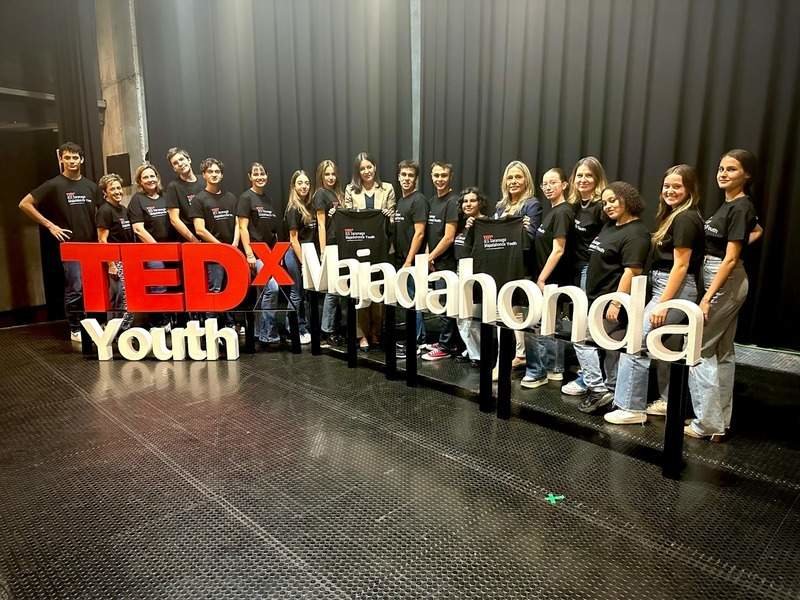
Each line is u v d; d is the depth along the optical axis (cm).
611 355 291
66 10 525
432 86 461
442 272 298
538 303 257
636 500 204
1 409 293
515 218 321
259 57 531
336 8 493
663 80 356
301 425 271
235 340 374
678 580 163
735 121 337
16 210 546
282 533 186
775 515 195
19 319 523
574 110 396
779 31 319
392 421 275
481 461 234
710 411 247
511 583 162
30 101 527
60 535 186
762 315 345
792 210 327
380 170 496
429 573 166
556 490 211
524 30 410
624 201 265
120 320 378
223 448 247
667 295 239
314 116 522
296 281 429
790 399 295
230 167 561
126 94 610
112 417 282
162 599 156
